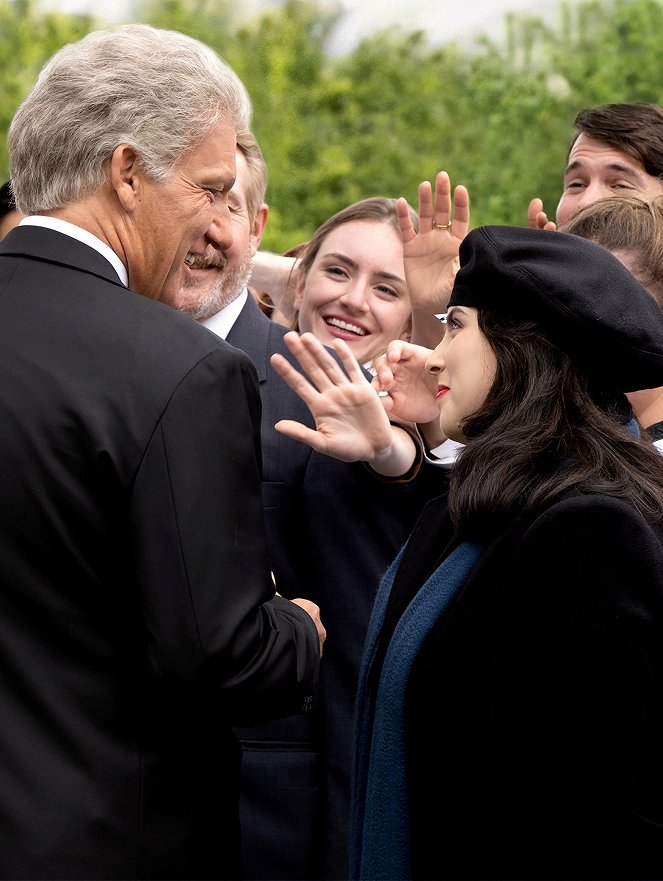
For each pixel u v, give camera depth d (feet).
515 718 6.29
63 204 7.43
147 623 6.74
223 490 6.91
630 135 13.34
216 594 6.77
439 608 6.99
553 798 6.20
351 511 9.58
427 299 10.93
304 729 9.64
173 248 7.56
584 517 6.35
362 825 7.65
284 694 7.21
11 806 6.62
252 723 7.34
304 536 9.69
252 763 9.57
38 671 6.73
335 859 9.45
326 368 8.68
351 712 9.52
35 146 7.43
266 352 10.14
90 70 7.35
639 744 6.25
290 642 7.27
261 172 10.41
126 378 6.86
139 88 7.32
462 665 6.64
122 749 6.83
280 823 9.50
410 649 7.00
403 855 6.97
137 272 7.55
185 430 6.83
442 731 6.69
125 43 7.45
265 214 10.62
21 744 6.67
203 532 6.78
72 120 7.32
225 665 6.80
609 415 6.96
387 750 7.05
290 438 9.82
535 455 6.73
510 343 6.98
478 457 6.85
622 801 6.16
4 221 13.19
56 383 6.86
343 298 12.16
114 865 6.72
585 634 6.21
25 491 6.74
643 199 9.43
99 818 6.68
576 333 6.84
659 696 6.34
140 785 6.84
